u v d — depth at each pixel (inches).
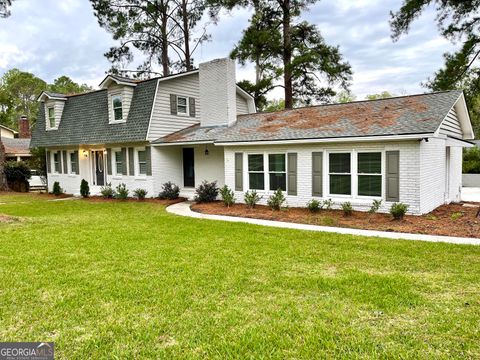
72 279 206.8
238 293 184.1
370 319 153.0
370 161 407.2
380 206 401.1
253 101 796.6
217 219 412.2
